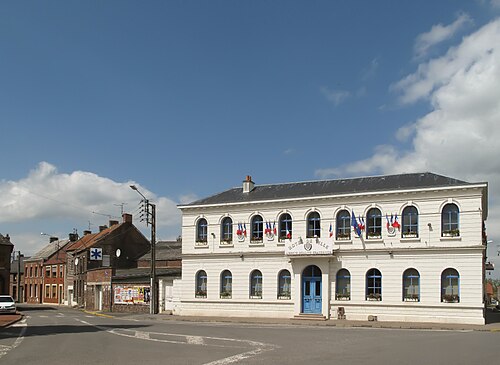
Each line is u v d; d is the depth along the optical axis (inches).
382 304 1283.2
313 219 1400.1
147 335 877.8
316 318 1330.0
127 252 2363.4
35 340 798.5
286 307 1396.4
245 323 1251.8
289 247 1382.9
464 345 725.3
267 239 1441.9
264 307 1424.7
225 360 566.3
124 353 631.8
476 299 1195.9
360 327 1140.5
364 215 1331.2
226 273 1499.8
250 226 1472.7
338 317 1321.4
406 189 1280.8
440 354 617.9
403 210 1296.8
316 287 1368.1
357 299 1311.5
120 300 1807.3
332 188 1444.4
